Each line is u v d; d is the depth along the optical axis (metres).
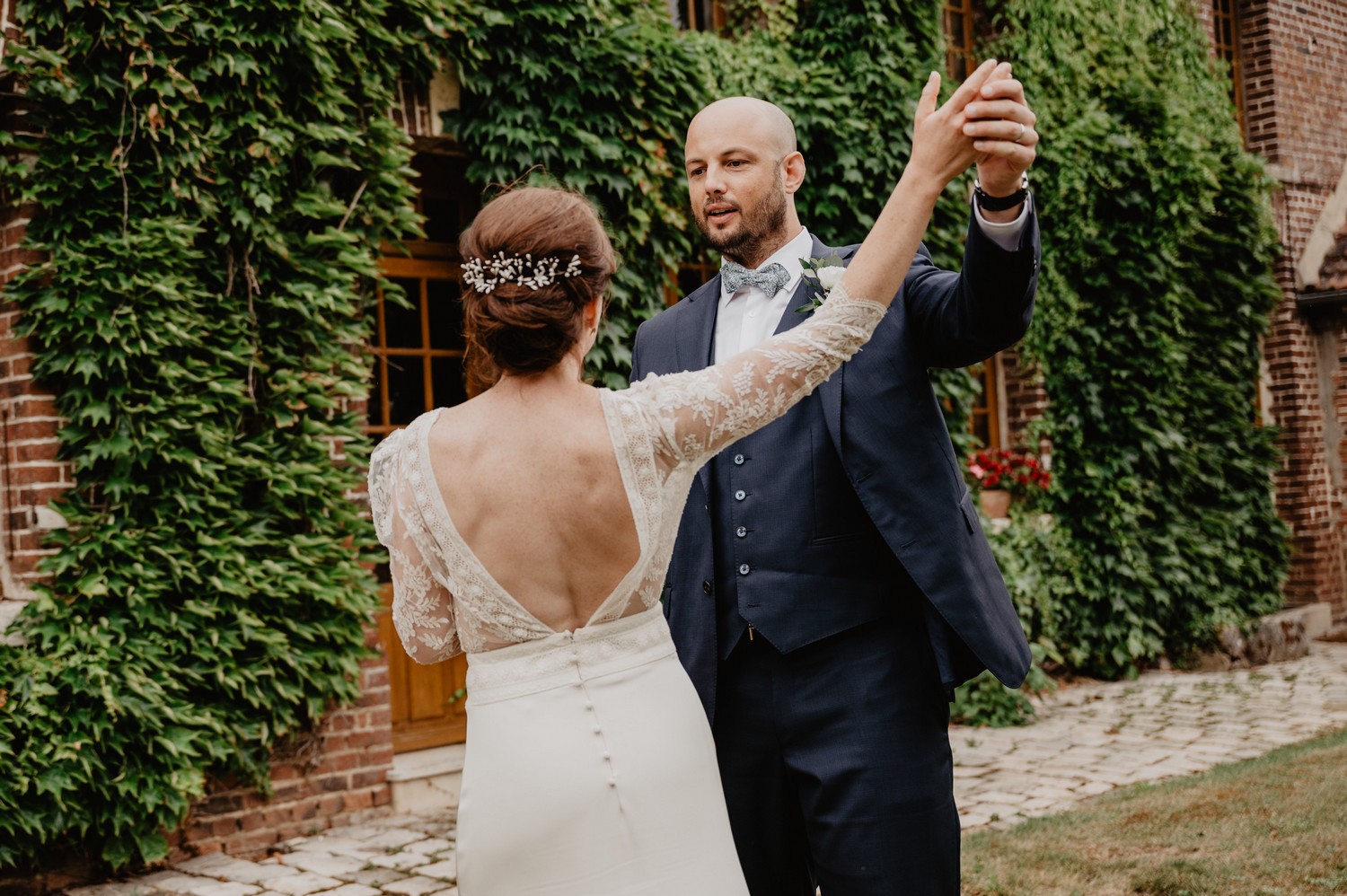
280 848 4.68
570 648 1.63
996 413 8.36
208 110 4.63
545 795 1.59
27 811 4.10
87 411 4.33
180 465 4.52
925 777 2.20
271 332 4.84
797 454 2.30
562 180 5.60
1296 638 8.69
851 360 2.29
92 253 4.40
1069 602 7.88
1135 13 8.44
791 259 2.50
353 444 5.09
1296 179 9.79
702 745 1.70
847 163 6.64
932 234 7.07
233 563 4.59
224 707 4.62
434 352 5.95
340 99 4.91
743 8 6.83
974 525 2.33
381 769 5.14
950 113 1.60
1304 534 9.65
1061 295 8.00
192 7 4.54
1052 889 3.63
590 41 5.71
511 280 1.61
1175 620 8.36
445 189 6.03
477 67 5.38
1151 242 8.15
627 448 1.59
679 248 6.19
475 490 1.60
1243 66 9.88
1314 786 4.66
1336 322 9.95
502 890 1.60
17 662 4.17
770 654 2.27
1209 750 5.65
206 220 4.71
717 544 2.34
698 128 2.49
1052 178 8.02
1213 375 8.95
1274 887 3.55
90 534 4.38
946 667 2.19
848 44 6.83
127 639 4.35
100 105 4.41
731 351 2.50
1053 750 5.82
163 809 4.34
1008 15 8.02
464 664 5.88
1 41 4.27
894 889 2.14
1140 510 8.06
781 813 2.30
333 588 4.79
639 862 1.60
